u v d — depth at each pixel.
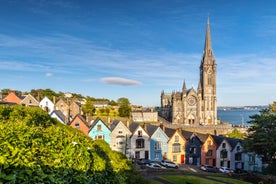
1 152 6.39
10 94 89.75
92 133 59.00
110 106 173.25
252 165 67.00
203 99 148.38
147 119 147.62
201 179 38.25
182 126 127.94
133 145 61.53
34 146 7.69
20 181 6.11
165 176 39.03
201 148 65.44
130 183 19.22
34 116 22.34
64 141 8.92
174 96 144.50
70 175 7.89
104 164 10.25
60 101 108.19
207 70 149.00
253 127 42.38
